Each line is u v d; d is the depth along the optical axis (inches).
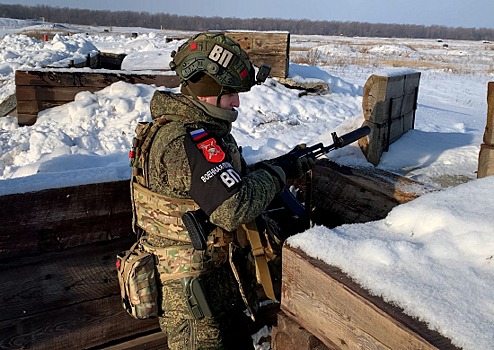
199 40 65.9
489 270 46.4
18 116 257.6
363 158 108.4
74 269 79.0
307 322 55.7
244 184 62.9
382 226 60.0
